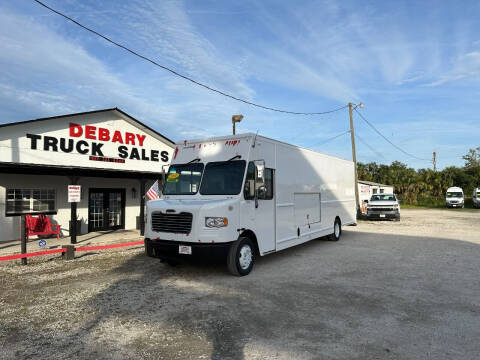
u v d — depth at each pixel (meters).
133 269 7.64
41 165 10.95
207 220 6.45
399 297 5.55
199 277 6.89
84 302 5.37
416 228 16.33
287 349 3.74
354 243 11.47
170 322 4.53
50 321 4.60
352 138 24.02
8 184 12.07
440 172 51.28
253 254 7.32
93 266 7.96
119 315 4.80
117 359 3.54
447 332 4.19
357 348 3.76
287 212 8.71
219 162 7.49
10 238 12.08
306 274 7.12
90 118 14.25
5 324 4.52
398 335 4.10
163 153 17.31
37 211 12.88
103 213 15.02
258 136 7.59
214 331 4.23
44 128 12.81
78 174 12.09
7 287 6.26
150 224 7.15
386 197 21.55
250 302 5.31
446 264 8.05
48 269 7.68
